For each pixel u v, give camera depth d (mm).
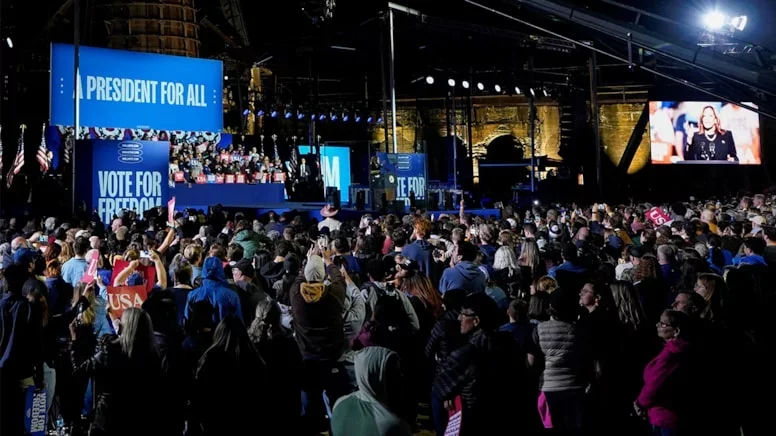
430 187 40094
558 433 6824
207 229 13875
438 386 6297
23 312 7484
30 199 29688
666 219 18469
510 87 44188
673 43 19750
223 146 37656
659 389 6289
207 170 32219
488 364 6227
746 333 7375
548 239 14477
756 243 10594
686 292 7438
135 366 6254
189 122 31766
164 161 21578
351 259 10453
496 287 9617
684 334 6367
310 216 25766
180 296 8680
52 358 8422
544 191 44094
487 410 6137
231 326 6367
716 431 6297
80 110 29000
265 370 6383
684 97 49969
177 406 6543
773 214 18547
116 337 6637
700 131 47062
